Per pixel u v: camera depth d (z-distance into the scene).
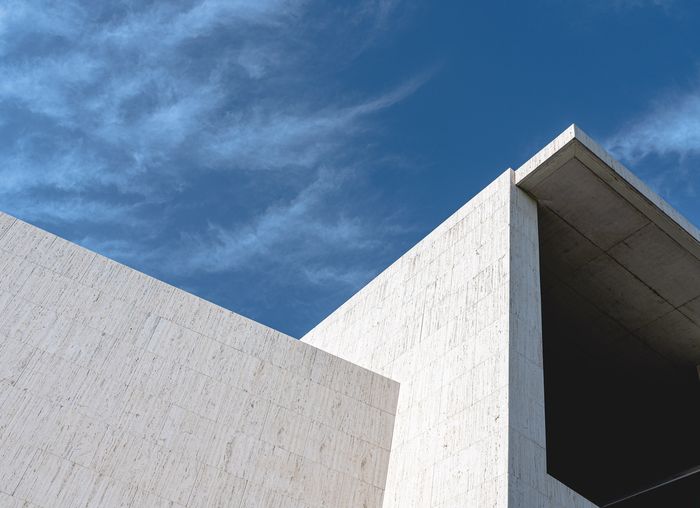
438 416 9.52
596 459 16.30
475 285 10.45
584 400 14.96
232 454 9.19
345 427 10.19
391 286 13.18
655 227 11.10
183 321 10.02
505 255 10.12
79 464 8.25
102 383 8.98
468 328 10.02
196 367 9.70
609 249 11.65
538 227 11.73
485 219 11.24
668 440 15.00
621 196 10.85
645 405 14.46
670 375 13.54
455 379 9.62
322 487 9.48
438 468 8.87
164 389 9.31
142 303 9.88
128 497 8.27
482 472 8.05
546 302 12.96
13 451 8.04
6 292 9.14
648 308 12.38
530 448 8.14
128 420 8.84
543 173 10.91
